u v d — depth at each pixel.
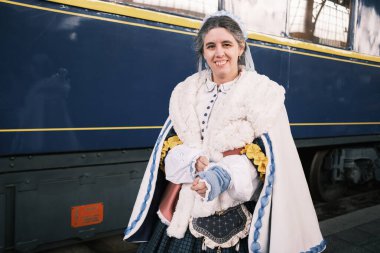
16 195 2.49
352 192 5.86
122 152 2.96
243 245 1.31
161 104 3.10
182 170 1.28
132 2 2.87
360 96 4.87
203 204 1.24
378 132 5.18
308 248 1.29
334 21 4.42
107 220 2.91
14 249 2.51
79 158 2.74
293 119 4.09
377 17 4.95
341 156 5.20
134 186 3.05
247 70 1.38
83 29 2.65
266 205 1.23
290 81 4.02
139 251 1.48
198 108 1.38
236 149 1.29
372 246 3.43
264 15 3.71
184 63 3.21
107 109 2.81
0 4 2.32
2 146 2.38
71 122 2.64
